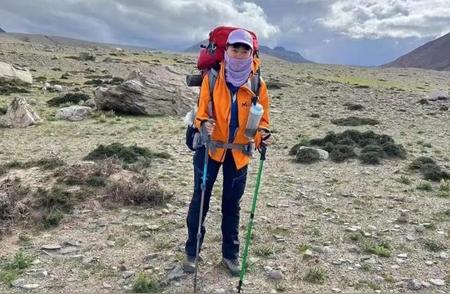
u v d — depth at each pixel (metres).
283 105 13.55
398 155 6.59
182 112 10.90
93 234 3.50
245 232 3.60
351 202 4.54
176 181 5.06
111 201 4.09
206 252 3.18
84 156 6.28
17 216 3.66
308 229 3.73
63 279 2.81
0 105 11.18
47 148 6.90
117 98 10.59
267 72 31.78
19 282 2.74
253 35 2.61
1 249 3.22
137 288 2.67
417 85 30.12
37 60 26.98
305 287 2.77
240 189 2.79
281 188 4.97
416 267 3.10
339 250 3.33
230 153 2.69
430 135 9.01
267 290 2.71
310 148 6.51
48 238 3.41
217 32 2.60
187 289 2.70
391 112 12.55
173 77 11.46
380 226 3.87
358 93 18.02
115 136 8.10
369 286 2.81
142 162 5.78
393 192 4.90
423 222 3.97
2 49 34.19
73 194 4.09
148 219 3.83
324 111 12.47
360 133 7.44
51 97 13.45
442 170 5.61
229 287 2.73
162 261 3.05
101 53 42.28
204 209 2.80
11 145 7.13
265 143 2.69
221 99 2.58
